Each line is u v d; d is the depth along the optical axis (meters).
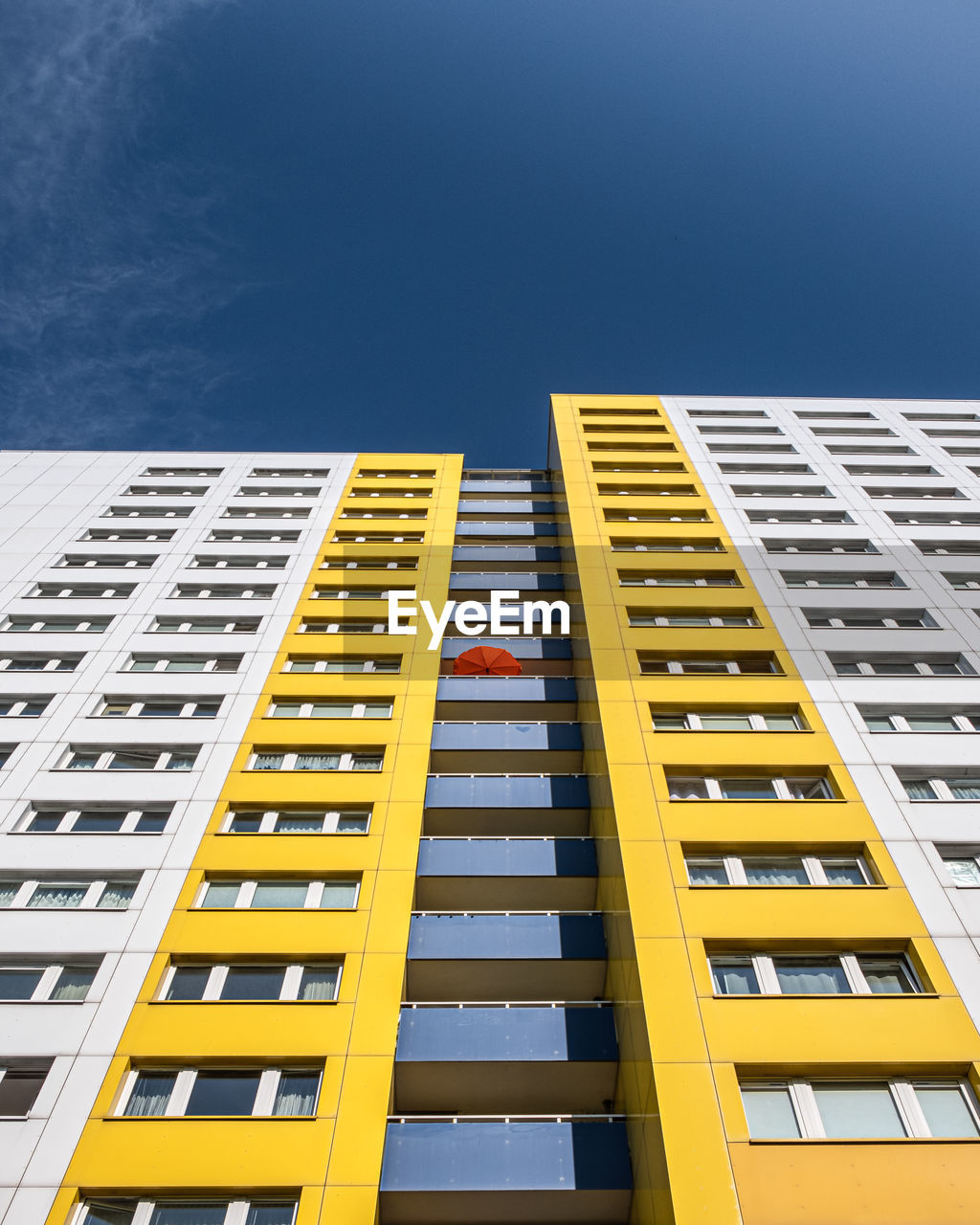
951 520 32.41
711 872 18.28
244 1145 14.52
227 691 25.53
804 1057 14.36
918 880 17.58
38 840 20.41
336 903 19.31
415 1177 15.23
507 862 21.88
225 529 34.69
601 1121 16.25
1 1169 14.08
